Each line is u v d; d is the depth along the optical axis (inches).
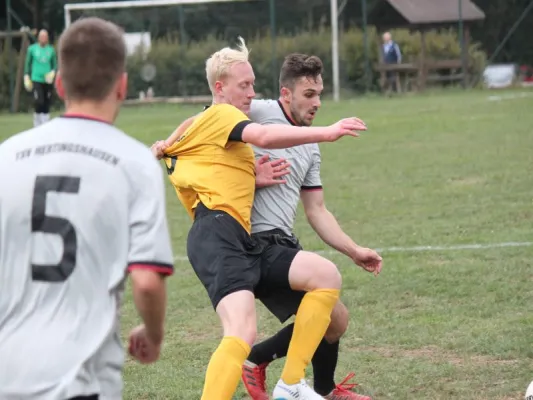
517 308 628.4
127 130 2016.5
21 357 250.8
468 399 466.6
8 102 2854.3
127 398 490.6
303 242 870.4
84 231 255.3
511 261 753.6
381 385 490.9
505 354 533.0
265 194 445.4
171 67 2935.5
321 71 460.8
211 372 390.9
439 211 987.3
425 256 786.8
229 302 405.4
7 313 257.0
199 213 428.8
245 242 422.9
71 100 269.3
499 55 3380.9
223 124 422.6
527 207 981.8
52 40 3191.4
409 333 581.3
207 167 428.1
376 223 941.8
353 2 3088.1
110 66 264.7
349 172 1300.4
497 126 1761.8
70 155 260.7
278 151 451.8
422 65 3036.4
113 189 257.4
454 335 573.0
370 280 714.2
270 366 537.0
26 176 259.9
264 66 2876.5
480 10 3292.3
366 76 2935.5
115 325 259.4
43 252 256.1
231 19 2977.4
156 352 282.0
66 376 249.6
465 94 2790.4
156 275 252.8
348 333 586.6
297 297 433.4
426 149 1496.1
